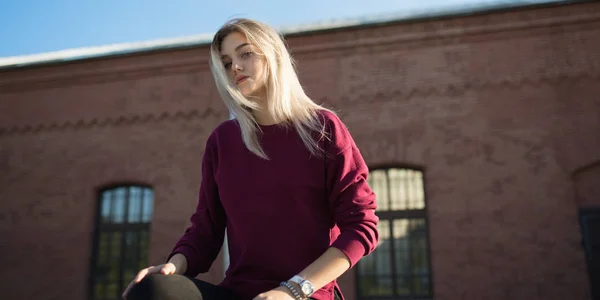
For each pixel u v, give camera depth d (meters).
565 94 8.80
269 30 1.44
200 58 10.30
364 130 9.25
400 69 9.39
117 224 10.26
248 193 1.35
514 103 8.91
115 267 10.05
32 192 10.52
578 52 8.90
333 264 1.19
